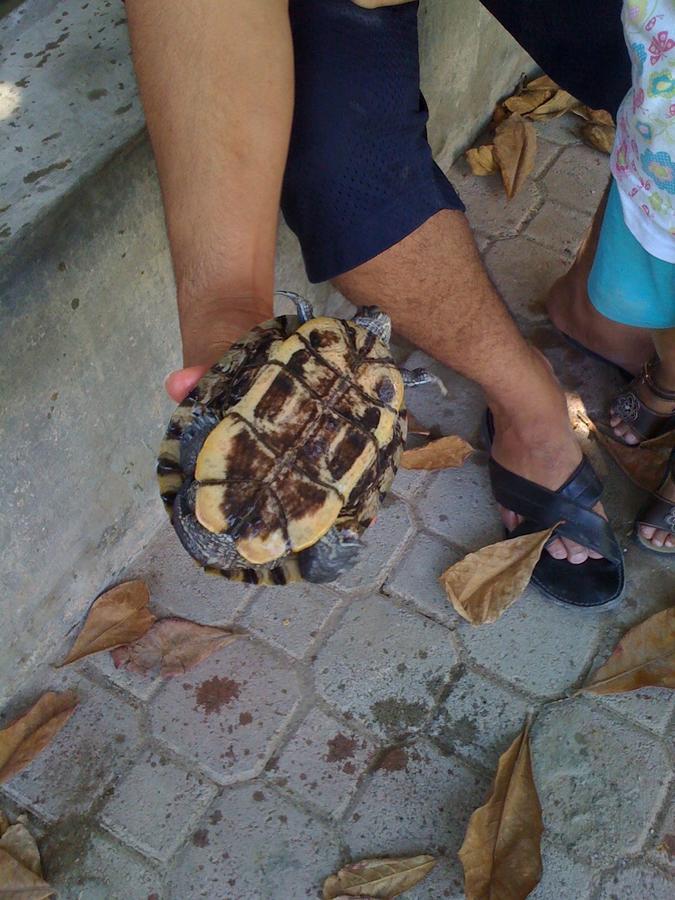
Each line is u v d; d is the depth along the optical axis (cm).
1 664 117
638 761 114
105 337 111
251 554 79
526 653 122
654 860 109
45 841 111
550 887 108
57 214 101
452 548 130
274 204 85
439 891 108
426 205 102
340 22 99
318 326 86
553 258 157
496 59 169
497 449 126
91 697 119
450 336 112
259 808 113
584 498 123
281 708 119
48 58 113
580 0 108
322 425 82
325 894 107
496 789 109
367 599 126
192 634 122
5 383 102
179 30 84
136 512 126
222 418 82
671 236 103
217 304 83
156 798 113
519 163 165
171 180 84
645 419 134
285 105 85
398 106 101
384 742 117
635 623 123
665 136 95
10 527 110
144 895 108
